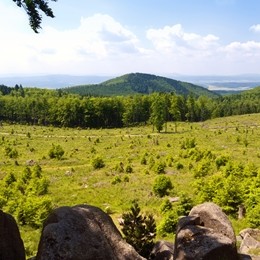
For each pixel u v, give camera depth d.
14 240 10.02
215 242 10.95
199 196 37.72
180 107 165.12
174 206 37.03
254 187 34.62
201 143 85.88
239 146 79.44
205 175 51.72
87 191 48.66
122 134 117.44
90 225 9.73
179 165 59.00
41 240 9.16
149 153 75.25
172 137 100.94
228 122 144.88
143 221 18.59
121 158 73.06
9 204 37.03
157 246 16.59
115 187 50.06
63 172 62.19
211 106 189.25
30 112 160.00
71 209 10.02
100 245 9.45
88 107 152.12
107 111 154.50
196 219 12.23
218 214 12.41
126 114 152.00
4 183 51.31
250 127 124.12
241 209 32.81
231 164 47.62
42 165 69.75
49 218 9.79
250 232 22.45
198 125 140.12
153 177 54.47
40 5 9.85
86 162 71.44
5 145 90.81
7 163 70.50
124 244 10.16
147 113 158.12
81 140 103.06
